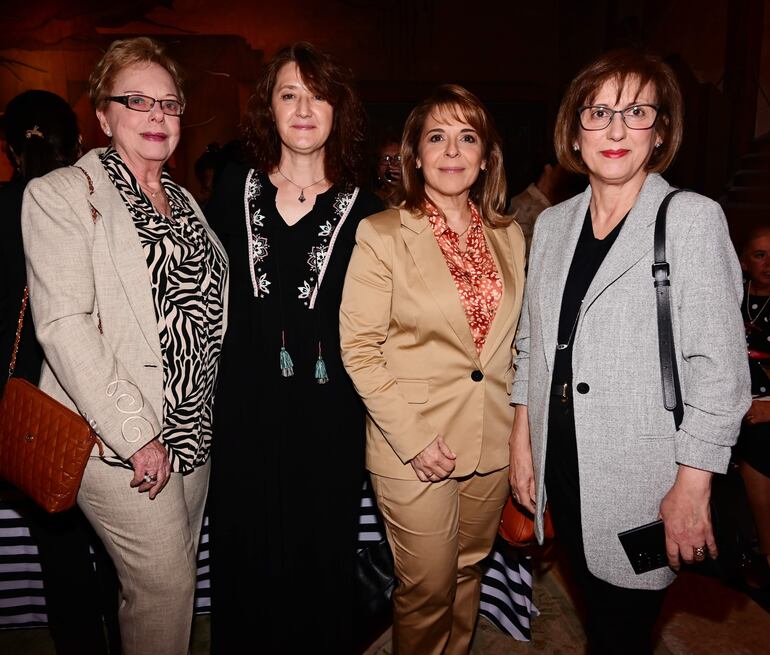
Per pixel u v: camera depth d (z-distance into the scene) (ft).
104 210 5.37
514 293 6.14
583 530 5.09
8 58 33.86
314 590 6.64
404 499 6.05
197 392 5.82
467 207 6.39
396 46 35.42
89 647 7.15
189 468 5.81
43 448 5.30
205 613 8.13
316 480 6.43
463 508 6.51
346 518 6.58
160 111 5.71
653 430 4.79
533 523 6.37
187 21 34.50
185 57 34.58
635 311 4.78
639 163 5.00
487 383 6.12
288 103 6.28
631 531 4.88
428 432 5.85
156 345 5.49
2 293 6.03
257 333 6.30
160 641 5.90
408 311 5.94
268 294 6.30
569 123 5.34
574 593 8.70
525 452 5.93
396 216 6.16
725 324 4.50
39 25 33.76
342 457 6.46
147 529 5.60
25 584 7.62
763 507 8.50
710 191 27.84
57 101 6.49
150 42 5.75
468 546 6.67
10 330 6.21
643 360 4.77
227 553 6.61
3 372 6.25
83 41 34.06
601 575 5.12
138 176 5.88
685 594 8.48
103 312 5.38
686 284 4.60
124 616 5.93
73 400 5.30
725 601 8.33
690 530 4.65
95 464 5.49
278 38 34.96
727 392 4.48
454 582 6.32
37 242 5.21
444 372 6.01
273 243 6.37
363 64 35.47
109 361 5.24
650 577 4.97
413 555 6.12
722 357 4.49
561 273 5.32
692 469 4.60
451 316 5.89
